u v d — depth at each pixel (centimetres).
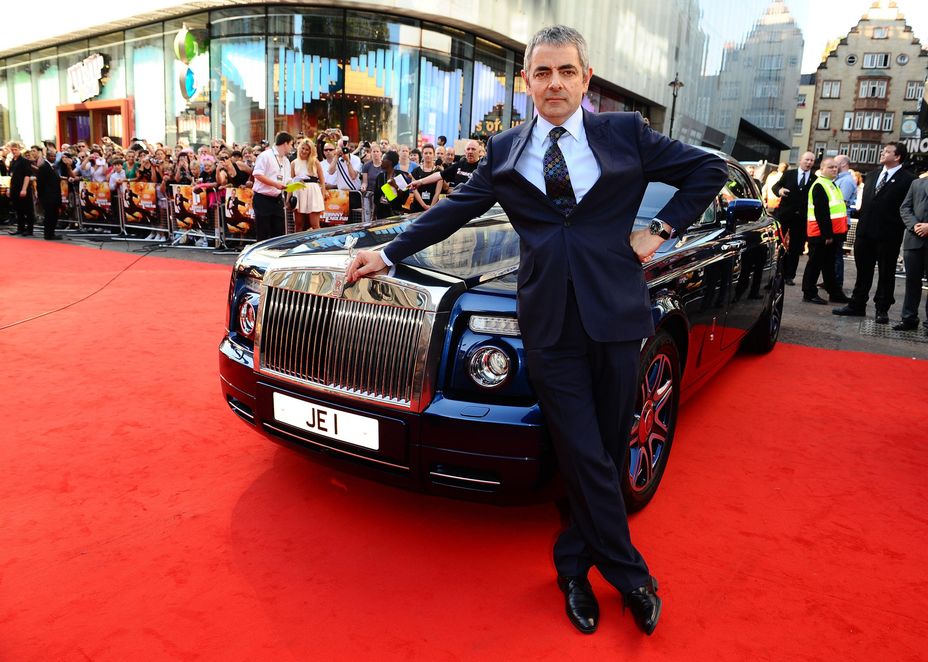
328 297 238
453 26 1762
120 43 2017
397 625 206
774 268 477
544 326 194
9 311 599
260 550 244
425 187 866
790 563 246
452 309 221
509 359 215
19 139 2558
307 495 284
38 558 235
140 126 2022
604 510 204
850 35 8269
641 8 2722
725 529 269
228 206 1016
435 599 220
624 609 217
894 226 664
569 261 190
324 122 1667
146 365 451
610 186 188
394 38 1672
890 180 670
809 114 8569
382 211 859
